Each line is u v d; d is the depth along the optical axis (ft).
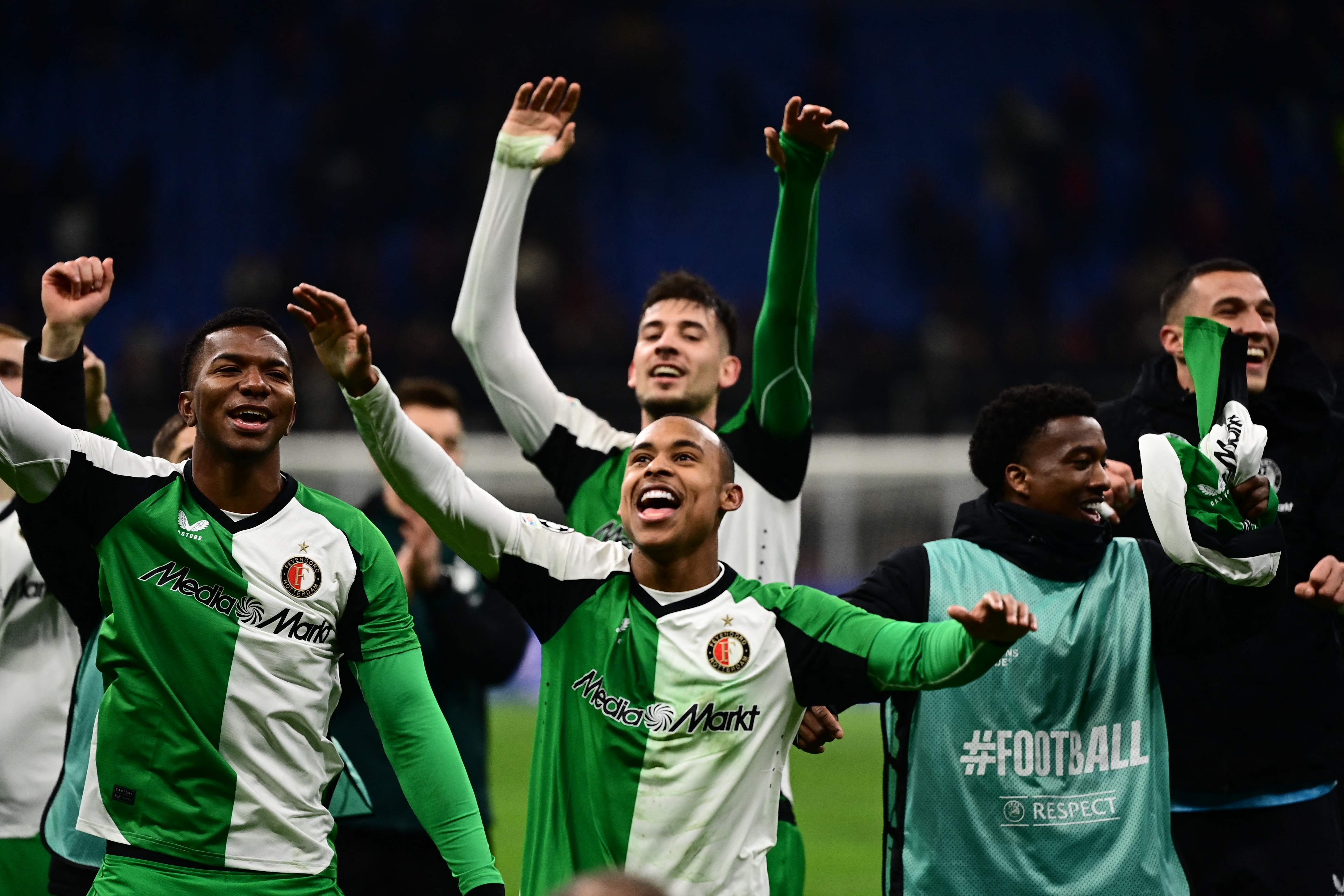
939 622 43.60
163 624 44.60
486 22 305.73
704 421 60.95
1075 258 293.43
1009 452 50.65
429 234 276.41
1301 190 299.38
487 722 65.98
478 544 46.26
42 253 275.18
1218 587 46.98
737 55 329.31
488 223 59.77
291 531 45.88
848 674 44.45
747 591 46.01
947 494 213.05
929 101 324.39
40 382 50.16
